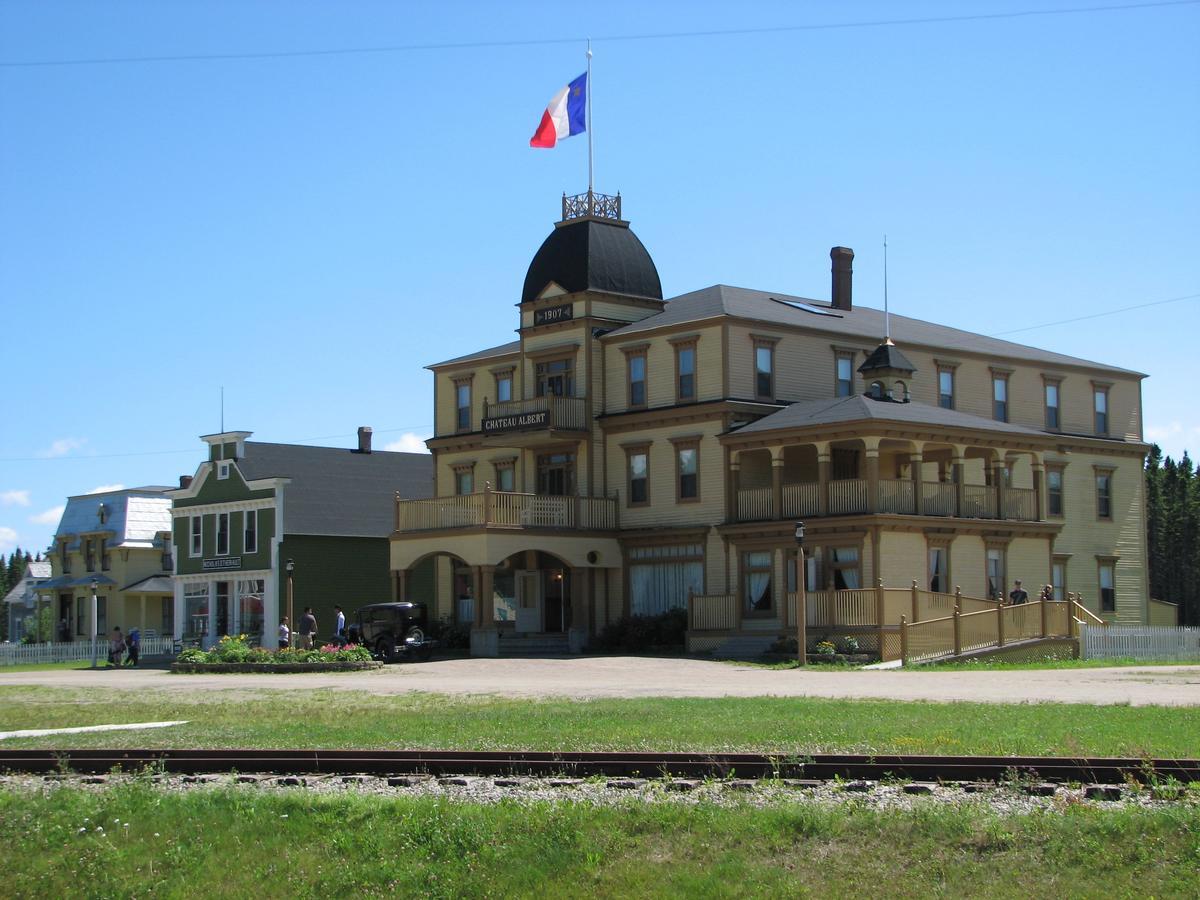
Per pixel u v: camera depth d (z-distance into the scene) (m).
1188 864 14.59
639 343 54.50
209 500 69.25
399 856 16.39
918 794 17.28
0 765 21.50
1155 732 22.05
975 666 41.88
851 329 56.16
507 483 58.91
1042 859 14.97
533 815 16.83
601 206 57.34
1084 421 63.34
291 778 19.73
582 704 29.42
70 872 16.62
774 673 39.53
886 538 46.44
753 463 51.50
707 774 18.89
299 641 51.12
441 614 60.06
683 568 52.28
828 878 15.01
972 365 59.16
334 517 67.56
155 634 79.38
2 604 132.75
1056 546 59.56
